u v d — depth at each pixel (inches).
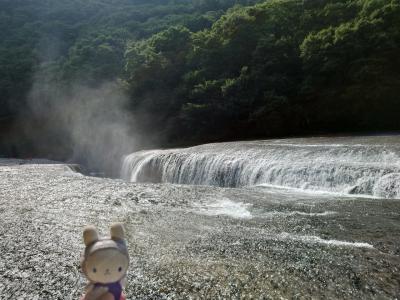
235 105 1417.3
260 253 284.4
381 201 454.0
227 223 379.6
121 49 2385.6
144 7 3494.1
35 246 316.2
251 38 1579.7
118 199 526.0
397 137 827.4
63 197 546.9
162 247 304.3
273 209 434.6
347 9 1390.3
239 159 737.0
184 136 1608.0
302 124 1354.6
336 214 397.4
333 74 1250.6
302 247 295.3
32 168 1013.2
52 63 2445.9
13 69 2357.3
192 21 2448.3
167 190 592.1
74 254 295.0
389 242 299.7
